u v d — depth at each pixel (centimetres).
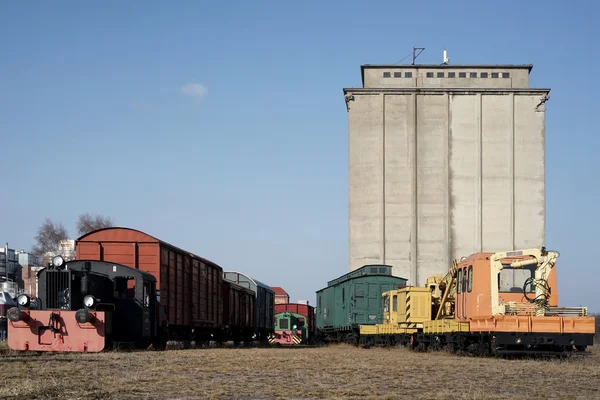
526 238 5694
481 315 2491
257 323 5341
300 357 2347
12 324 2348
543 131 5750
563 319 2350
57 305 2430
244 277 5375
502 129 5762
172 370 1719
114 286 2633
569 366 2016
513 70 5922
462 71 5934
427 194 5722
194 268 3588
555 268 2461
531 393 1332
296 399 1213
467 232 5697
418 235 5688
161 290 2964
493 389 1392
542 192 5725
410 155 5753
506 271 2508
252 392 1302
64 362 1905
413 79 5934
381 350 3281
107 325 2397
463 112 5775
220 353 2533
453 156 5750
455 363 2089
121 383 1406
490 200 5719
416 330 3284
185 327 3422
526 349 2442
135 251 2953
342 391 1317
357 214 5728
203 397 1228
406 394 1299
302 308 6894
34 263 11331
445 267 5656
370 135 5778
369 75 5962
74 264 2488
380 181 5725
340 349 3503
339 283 4556
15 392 1226
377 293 4088
